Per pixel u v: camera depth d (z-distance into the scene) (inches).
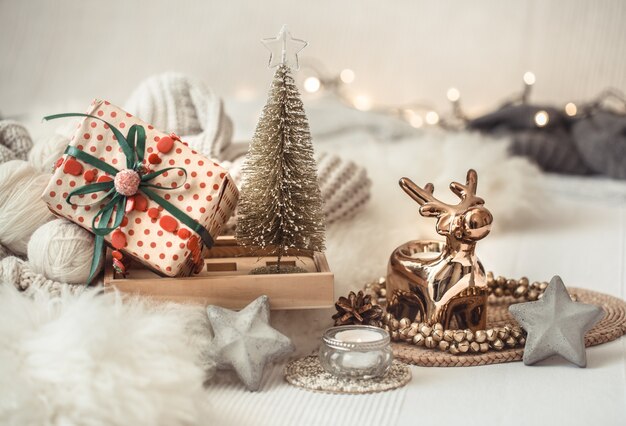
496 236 56.5
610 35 88.3
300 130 37.9
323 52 92.2
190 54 91.9
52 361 30.9
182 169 36.4
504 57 90.5
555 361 38.1
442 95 91.7
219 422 33.1
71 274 36.8
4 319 32.6
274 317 38.7
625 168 69.1
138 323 33.1
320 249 38.7
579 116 75.7
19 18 89.3
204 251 40.7
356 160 60.1
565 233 57.0
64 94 89.5
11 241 38.5
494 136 72.4
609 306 42.9
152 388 31.2
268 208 37.7
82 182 37.0
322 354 36.1
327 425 32.9
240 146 52.1
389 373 36.4
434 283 38.3
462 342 37.8
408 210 53.9
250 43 91.8
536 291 43.6
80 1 90.0
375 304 39.3
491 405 34.3
